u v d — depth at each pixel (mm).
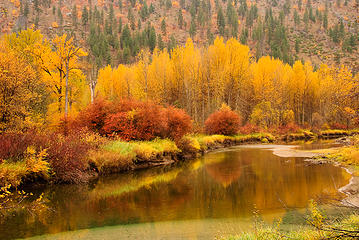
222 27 138875
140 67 41562
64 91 23891
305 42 135000
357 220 5930
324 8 167625
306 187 11477
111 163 15430
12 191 10430
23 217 8227
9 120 14250
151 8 172875
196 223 7676
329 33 131125
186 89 40719
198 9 174125
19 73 14977
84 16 135250
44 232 7059
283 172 15023
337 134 47469
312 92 53438
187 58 42062
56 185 12070
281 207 8938
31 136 12648
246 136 37844
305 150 25484
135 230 7176
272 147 30141
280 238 5258
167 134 22328
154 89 39812
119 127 19922
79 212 8727
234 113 36750
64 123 18828
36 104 18078
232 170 16250
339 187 11258
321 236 4699
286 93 49531
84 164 13758
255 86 46656
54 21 136625
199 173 15602
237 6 189000
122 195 10938
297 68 52688
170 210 8945
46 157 12180
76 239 6586
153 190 11758
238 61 43625
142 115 20547
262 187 11805
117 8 177250
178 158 21406
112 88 42094
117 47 108500
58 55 22234
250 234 5820
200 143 26516
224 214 8422
